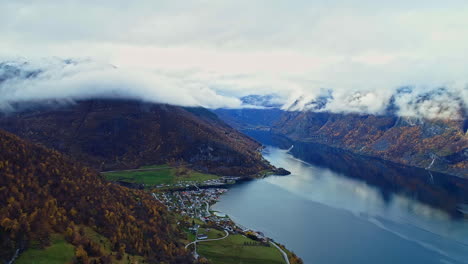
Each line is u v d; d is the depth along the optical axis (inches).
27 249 6358.3
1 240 6215.6
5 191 7170.3
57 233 7042.3
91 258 6742.1
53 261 6259.8
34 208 7214.6
